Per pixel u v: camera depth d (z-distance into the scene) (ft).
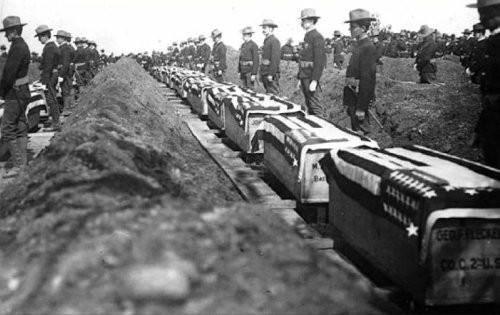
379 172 15.20
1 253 13.05
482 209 12.48
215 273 12.23
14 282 12.05
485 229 12.65
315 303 12.31
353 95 28.37
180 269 12.08
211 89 46.78
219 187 23.00
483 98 18.63
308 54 36.68
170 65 139.54
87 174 16.10
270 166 26.32
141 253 12.41
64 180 15.85
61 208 14.32
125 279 11.75
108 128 21.30
